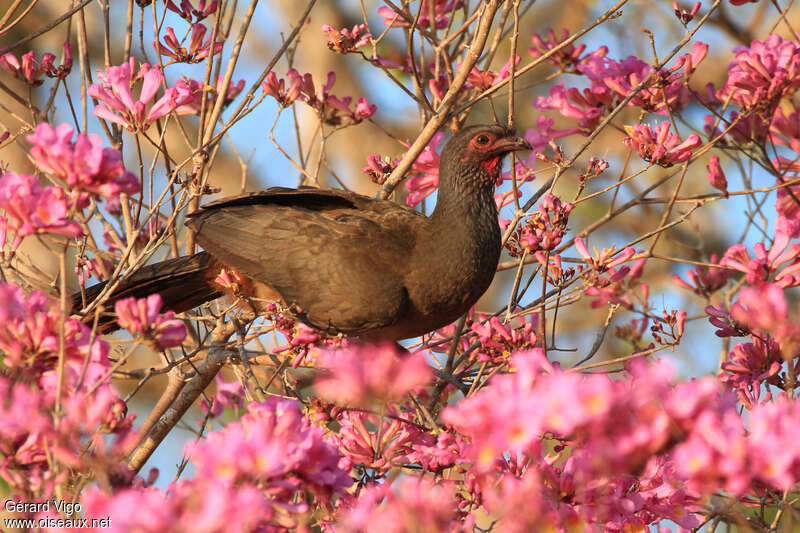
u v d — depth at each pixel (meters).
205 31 10.71
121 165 6.86
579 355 19.62
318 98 11.84
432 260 10.63
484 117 21.33
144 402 19.47
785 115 10.65
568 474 6.75
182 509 5.48
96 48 19.70
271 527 6.29
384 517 5.93
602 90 11.21
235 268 11.04
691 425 5.85
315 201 11.88
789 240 9.85
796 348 7.73
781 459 5.62
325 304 10.72
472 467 7.57
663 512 7.68
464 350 11.56
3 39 19.12
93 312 9.70
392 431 8.73
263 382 11.76
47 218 6.77
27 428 6.32
